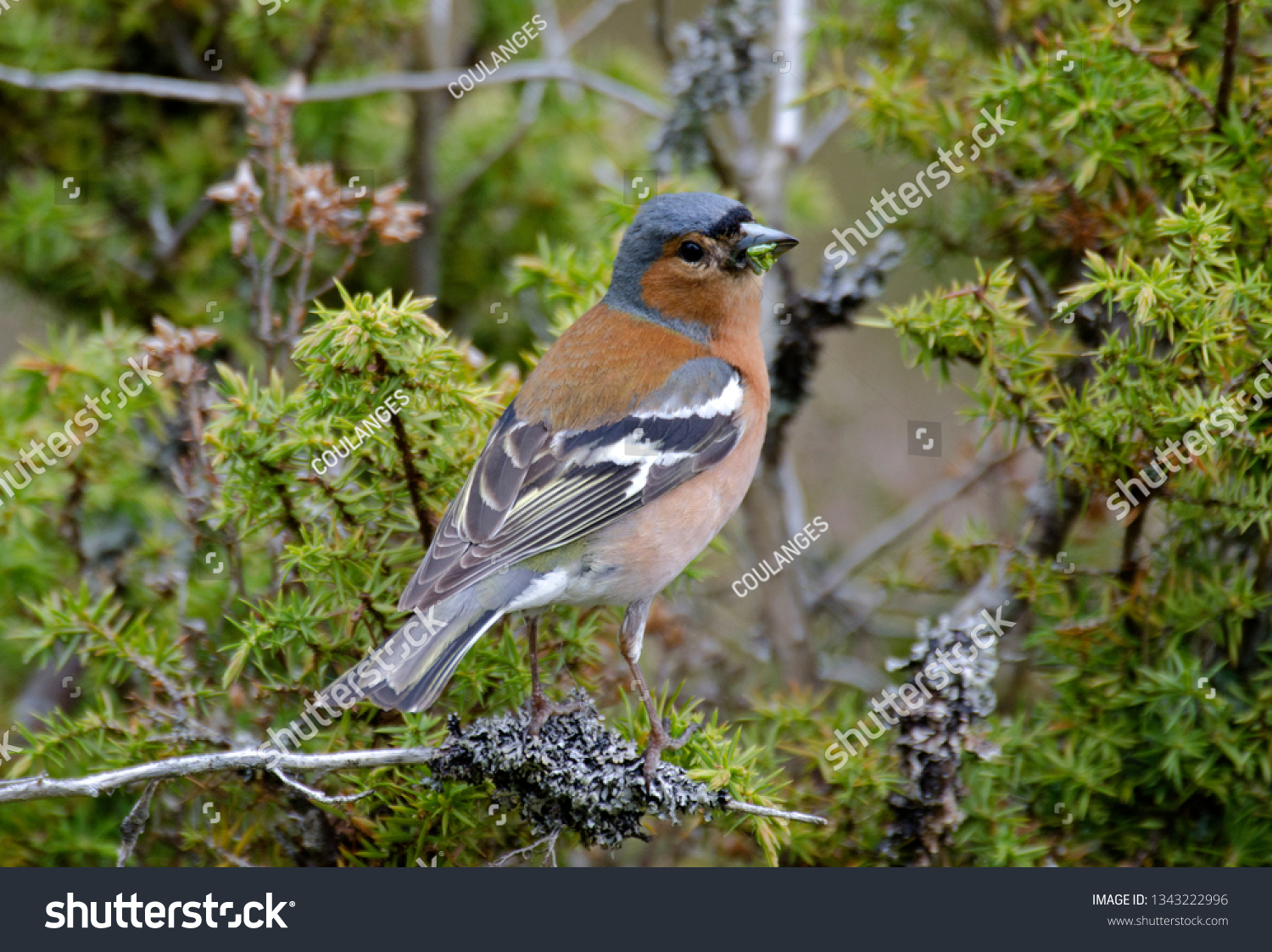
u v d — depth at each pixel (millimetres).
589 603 8320
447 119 13523
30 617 9977
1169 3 9680
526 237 13312
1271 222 8250
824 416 13203
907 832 7957
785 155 11938
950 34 11266
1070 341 9484
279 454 7824
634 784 7156
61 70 12094
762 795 7406
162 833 8797
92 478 9945
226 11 12188
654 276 9000
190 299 11773
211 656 8547
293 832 8117
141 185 12219
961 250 10430
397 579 8141
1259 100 8531
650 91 14078
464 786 7551
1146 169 8852
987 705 7887
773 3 11953
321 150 12656
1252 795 8352
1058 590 8602
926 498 12281
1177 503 8023
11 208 11625
